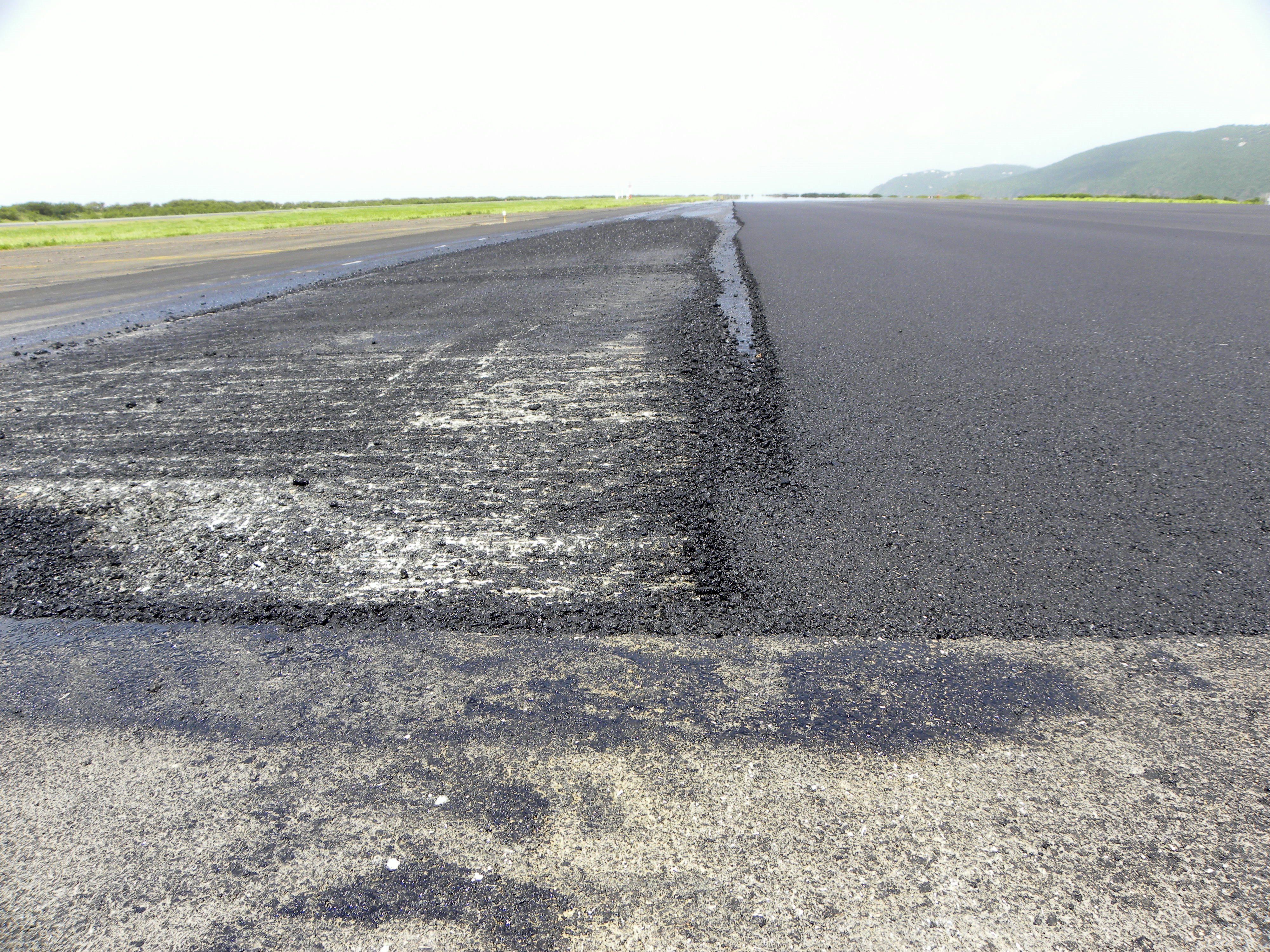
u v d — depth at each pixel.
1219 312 4.66
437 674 1.57
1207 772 1.23
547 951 0.97
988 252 8.70
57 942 1.02
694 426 3.09
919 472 2.49
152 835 1.19
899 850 1.10
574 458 2.81
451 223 25.62
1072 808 1.17
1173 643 1.56
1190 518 2.09
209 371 4.55
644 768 1.28
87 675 1.63
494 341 5.01
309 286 8.77
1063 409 3.03
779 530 2.14
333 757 1.35
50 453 3.17
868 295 6.03
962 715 1.38
